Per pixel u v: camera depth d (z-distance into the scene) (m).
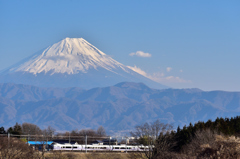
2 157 68.75
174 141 100.00
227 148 55.19
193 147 78.75
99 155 137.12
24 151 82.25
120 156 135.00
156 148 96.06
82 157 133.00
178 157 65.94
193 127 108.31
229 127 102.44
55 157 114.50
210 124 107.06
